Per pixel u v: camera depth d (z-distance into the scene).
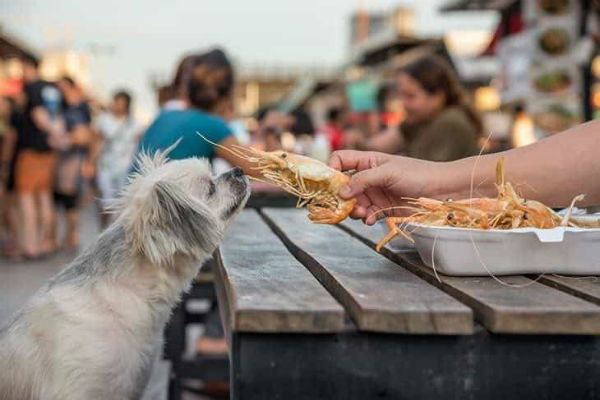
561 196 2.19
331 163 2.46
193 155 4.03
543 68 7.46
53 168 9.05
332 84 21.59
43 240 9.08
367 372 1.59
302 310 1.54
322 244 2.72
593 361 1.60
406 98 5.43
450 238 1.94
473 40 18.39
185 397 4.38
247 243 2.79
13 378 2.40
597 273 2.00
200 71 4.36
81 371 2.33
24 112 8.61
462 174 2.21
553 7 7.41
